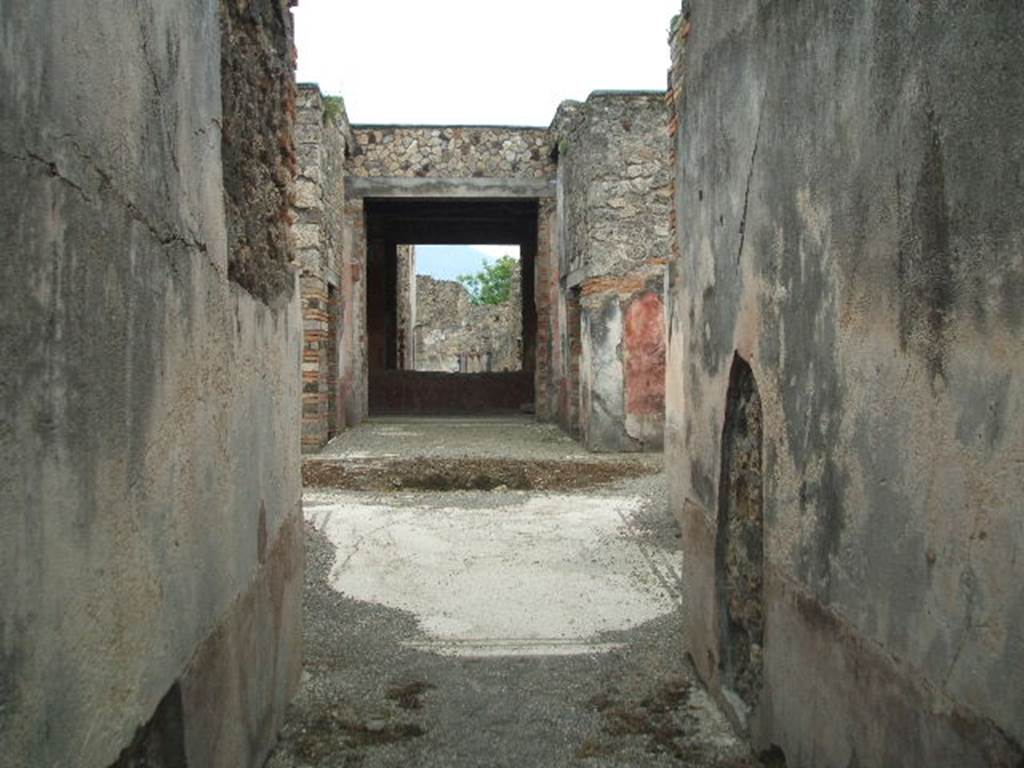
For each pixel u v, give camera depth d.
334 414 11.15
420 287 26.64
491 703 3.52
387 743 3.18
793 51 2.61
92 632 1.59
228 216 2.59
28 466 1.36
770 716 2.86
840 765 2.31
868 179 2.13
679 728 3.28
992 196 1.63
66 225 1.49
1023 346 1.55
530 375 17.56
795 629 2.63
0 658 1.27
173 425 2.05
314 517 6.68
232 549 2.55
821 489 2.43
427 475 8.41
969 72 1.70
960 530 1.75
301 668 3.75
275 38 3.38
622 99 9.94
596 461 9.01
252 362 2.85
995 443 1.63
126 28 1.76
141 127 1.84
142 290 1.85
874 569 2.11
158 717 1.93
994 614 1.64
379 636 4.26
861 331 2.18
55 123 1.44
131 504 1.78
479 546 5.89
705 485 3.62
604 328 9.88
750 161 3.01
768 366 2.84
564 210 11.73
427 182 12.55
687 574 3.96
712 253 3.51
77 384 1.53
